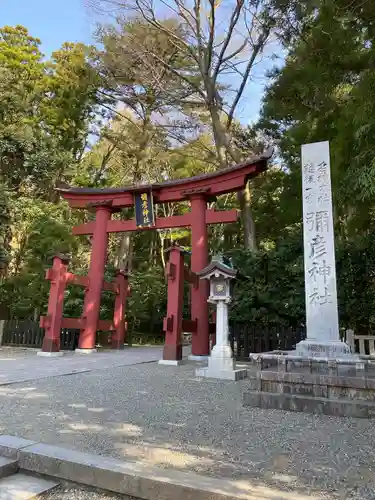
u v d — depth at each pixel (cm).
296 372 488
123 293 1379
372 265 1019
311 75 1031
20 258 1658
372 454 316
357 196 825
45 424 387
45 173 1716
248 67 1592
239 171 1080
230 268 755
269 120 1658
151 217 1182
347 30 927
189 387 612
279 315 1138
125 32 1683
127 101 2047
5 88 1717
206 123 1945
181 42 1678
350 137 896
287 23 1208
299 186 1435
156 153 2041
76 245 1698
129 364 898
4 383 600
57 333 1084
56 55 1962
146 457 304
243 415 438
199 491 246
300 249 1165
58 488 285
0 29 1908
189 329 1010
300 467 288
